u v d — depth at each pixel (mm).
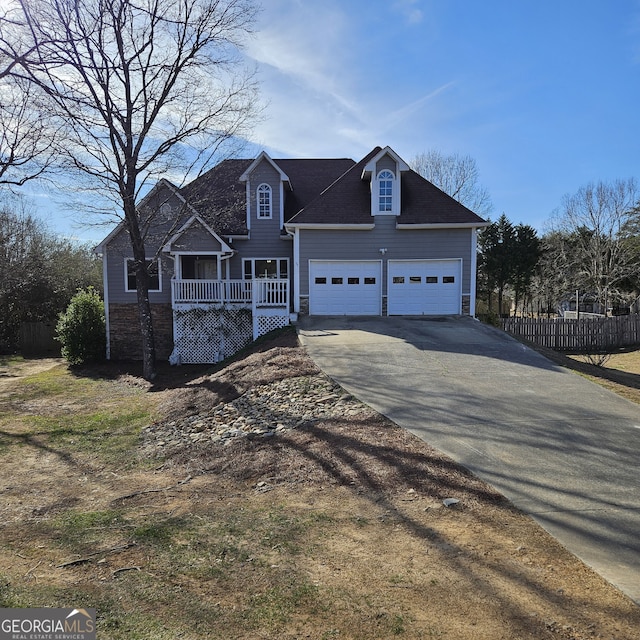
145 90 15148
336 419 7109
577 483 4672
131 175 15148
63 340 18125
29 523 4797
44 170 14070
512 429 6230
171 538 4070
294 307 17156
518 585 3096
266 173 18812
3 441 8523
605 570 3248
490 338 12867
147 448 7707
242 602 3018
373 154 18406
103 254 18578
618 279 33594
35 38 12398
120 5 14148
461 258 16828
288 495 4918
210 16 14672
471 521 3994
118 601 3078
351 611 2881
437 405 7332
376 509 4340
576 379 8922
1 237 27344
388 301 16969
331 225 16578
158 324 18594
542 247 35906
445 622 2748
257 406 8656
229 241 18797
